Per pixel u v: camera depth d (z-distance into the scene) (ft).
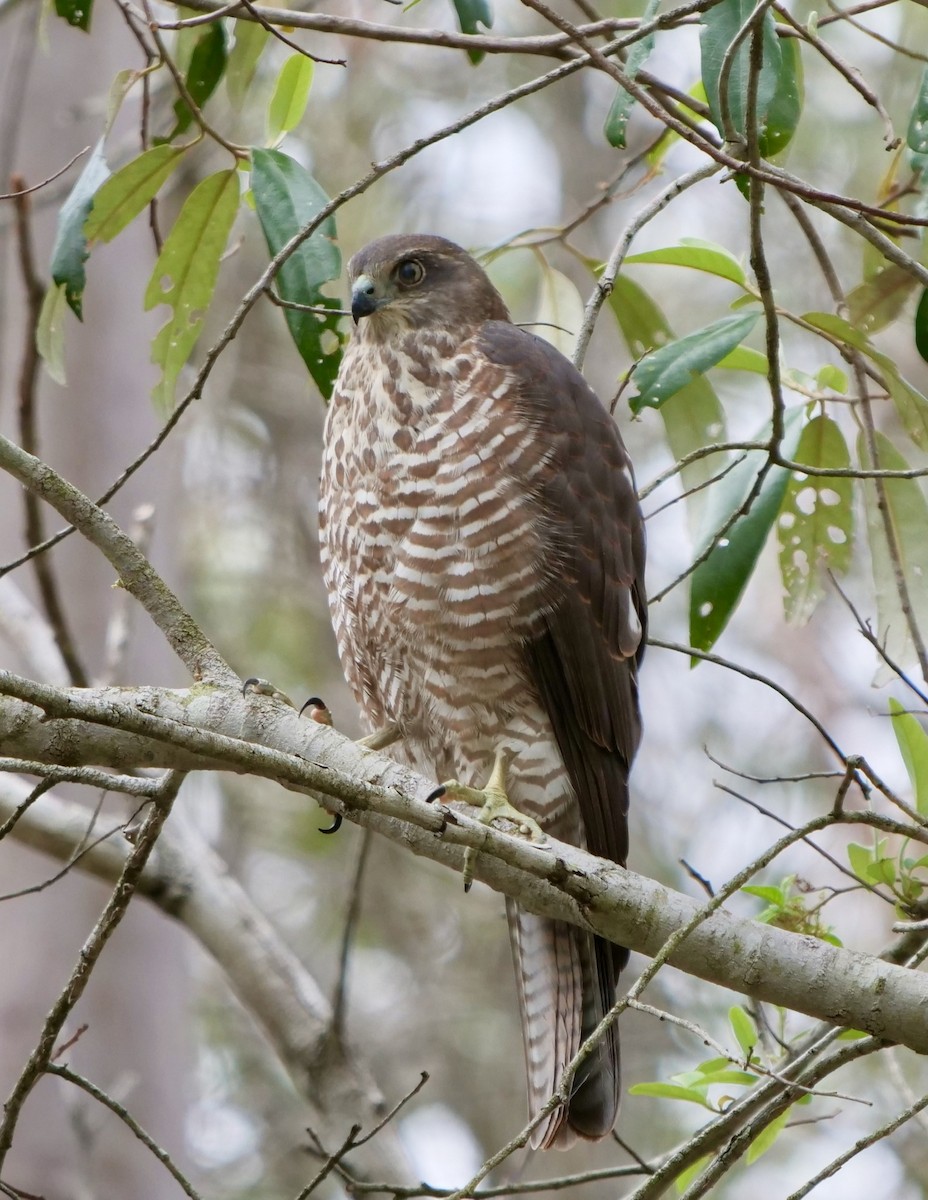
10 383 40.98
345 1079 32.73
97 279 41.19
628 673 30.19
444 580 28.73
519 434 28.71
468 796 27.58
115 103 25.76
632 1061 55.31
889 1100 50.65
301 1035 32.99
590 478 29.45
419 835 22.56
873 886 25.62
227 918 33.81
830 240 55.31
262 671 58.65
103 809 37.78
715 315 59.52
